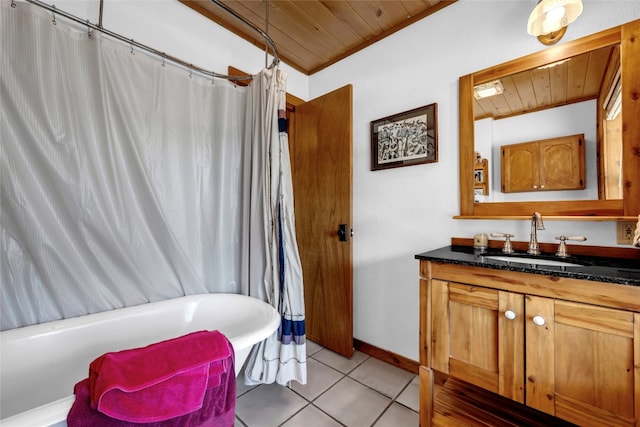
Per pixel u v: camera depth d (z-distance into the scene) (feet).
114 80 4.67
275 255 5.30
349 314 6.64
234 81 6.48
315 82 8.18
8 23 3.79
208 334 3.42
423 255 4.30
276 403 5.05
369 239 6.90
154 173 5.16
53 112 4.09
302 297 5.31
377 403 5.05
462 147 5.42
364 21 6.27
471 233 5.37
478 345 3.76
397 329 6.39
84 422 2.41
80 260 4.39
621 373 2.85
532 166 4.77
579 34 4.37
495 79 5.11
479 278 3.73
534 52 4.72
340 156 6.76
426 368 4.21
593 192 4.27
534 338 3.32
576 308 3.07
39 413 2.37
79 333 4.18
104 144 4.56
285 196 5.34
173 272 5.42
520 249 4.85
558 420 3.82
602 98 4.20
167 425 2.67
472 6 5.37
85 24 4.26
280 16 6.11
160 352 3.00
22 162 3.90
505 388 3.53
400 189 6.34
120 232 4.74
